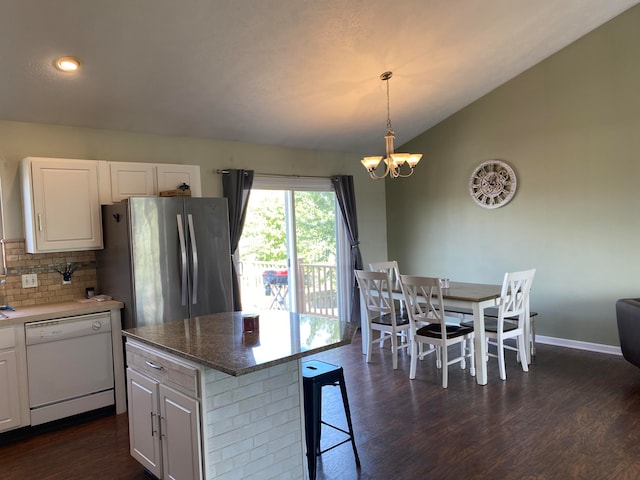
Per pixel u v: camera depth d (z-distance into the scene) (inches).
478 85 205.3
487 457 107.3
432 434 119.9
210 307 155.8
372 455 110.7
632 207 176.7
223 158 195.0
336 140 225.5
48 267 150.3
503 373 157.3
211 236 156.6
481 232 223.8
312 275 233.9
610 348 183.6
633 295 177.6
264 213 220.7
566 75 191.8
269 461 90.8
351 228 241.4
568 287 194.9
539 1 151.9
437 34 154.4
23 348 126.8
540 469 101.3
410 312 163.9
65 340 133.9
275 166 213.8
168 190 161.8
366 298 183.2
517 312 162.6
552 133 197.0
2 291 141.4
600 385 149.2
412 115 217.9
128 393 105.7
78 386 136.4
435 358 187.3
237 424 86.0
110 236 147.9
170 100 154.9
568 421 123.8
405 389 152.6
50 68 125.5
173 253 147.3
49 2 103.8
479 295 157.8
